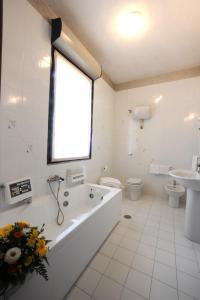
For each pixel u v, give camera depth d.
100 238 1.74
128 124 3.71
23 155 1.62
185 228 2.06
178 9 1.75
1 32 1.34
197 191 1.92
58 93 2.08
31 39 1.62
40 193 1.86
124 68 3.12
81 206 2.44
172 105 3.24
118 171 3.84
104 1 1.68
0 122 1.38
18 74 1.51
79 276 1.37
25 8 1.54
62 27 1.80
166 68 3.10
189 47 2.42
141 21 1.93
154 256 1.67
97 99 3.04
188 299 1.22
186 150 3.14
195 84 3.03
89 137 2.81
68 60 2.19
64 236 1.15
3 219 1.40
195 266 1.55
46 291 1.00
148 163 3.51
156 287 1.31
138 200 3.26
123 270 1.47
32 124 1.70
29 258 0.78
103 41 2.32
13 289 0.78
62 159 2.19
